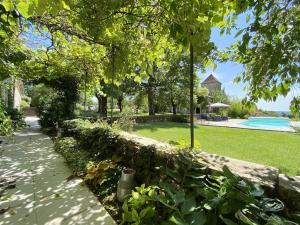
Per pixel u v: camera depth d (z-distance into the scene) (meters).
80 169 3.89
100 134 4.58
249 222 1.18
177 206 1.62
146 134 9.55
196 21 1.76
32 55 6.12
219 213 1.43
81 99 11.71
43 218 2.46
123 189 2.77
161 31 2.40
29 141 7.05
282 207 1.38
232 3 1.98
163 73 17.17
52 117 9.53
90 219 2.47
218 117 20.33
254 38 2.32
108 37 3.42
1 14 2.25
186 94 18.08
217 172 1.85
